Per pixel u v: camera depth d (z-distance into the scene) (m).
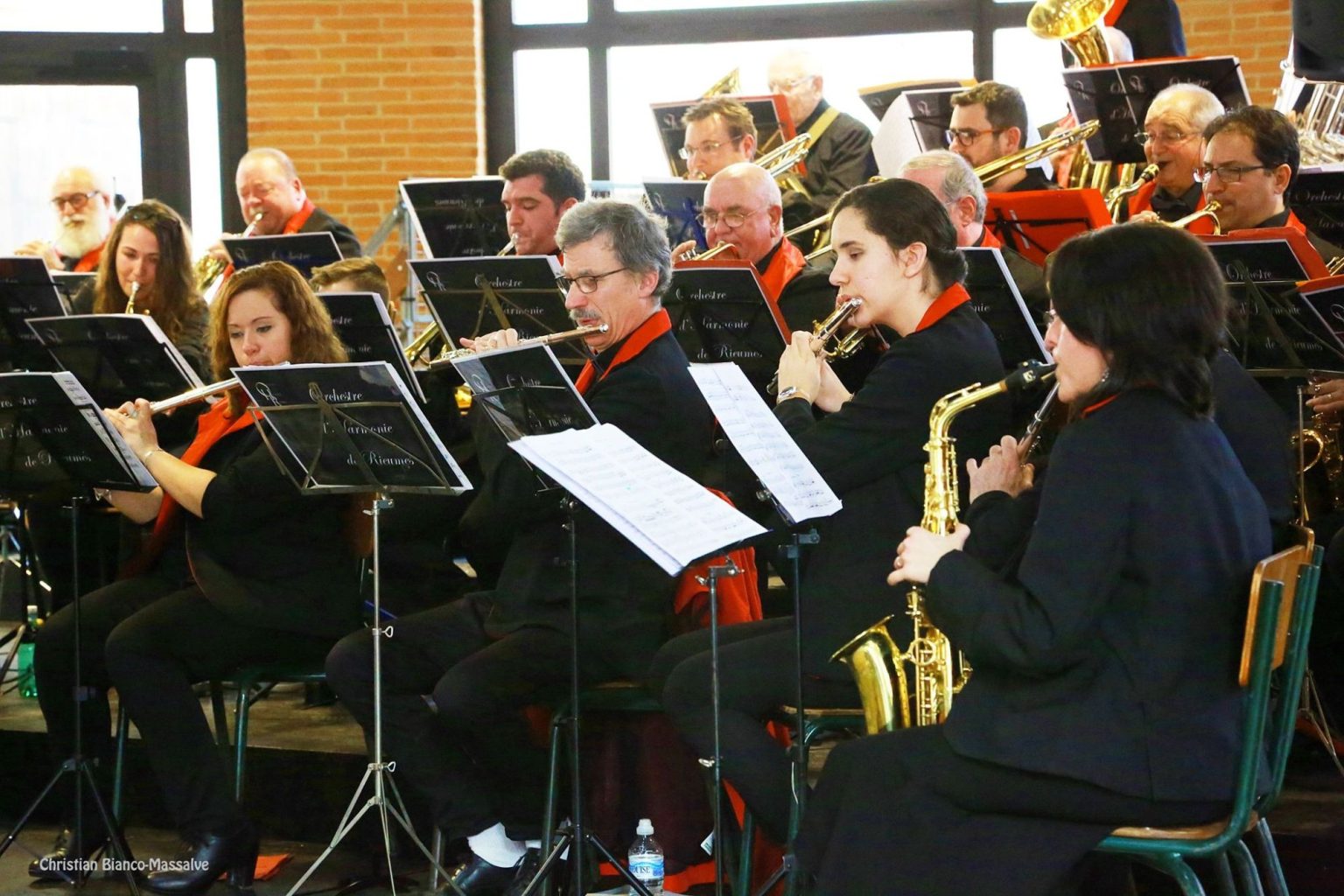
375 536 3.72
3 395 3.82
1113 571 2.52
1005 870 2.59
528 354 3.21
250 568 4.11
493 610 3.88
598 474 2.90
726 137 6.38
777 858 3.75
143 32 9.62
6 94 9.66
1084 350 2.64
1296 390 4.37
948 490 3.12
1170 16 6.57
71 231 7.12
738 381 2.98
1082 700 2.56
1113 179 6.05
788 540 3.29
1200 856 2.55
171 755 4.05
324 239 5.69
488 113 9.49
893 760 2.73
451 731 3.87
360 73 9.27
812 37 9.13
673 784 4.00
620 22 9.34
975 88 5.67
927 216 3.35
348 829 3.73
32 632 5.35
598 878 3.93
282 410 3.62
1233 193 4.57
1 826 4.83
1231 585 2.58
